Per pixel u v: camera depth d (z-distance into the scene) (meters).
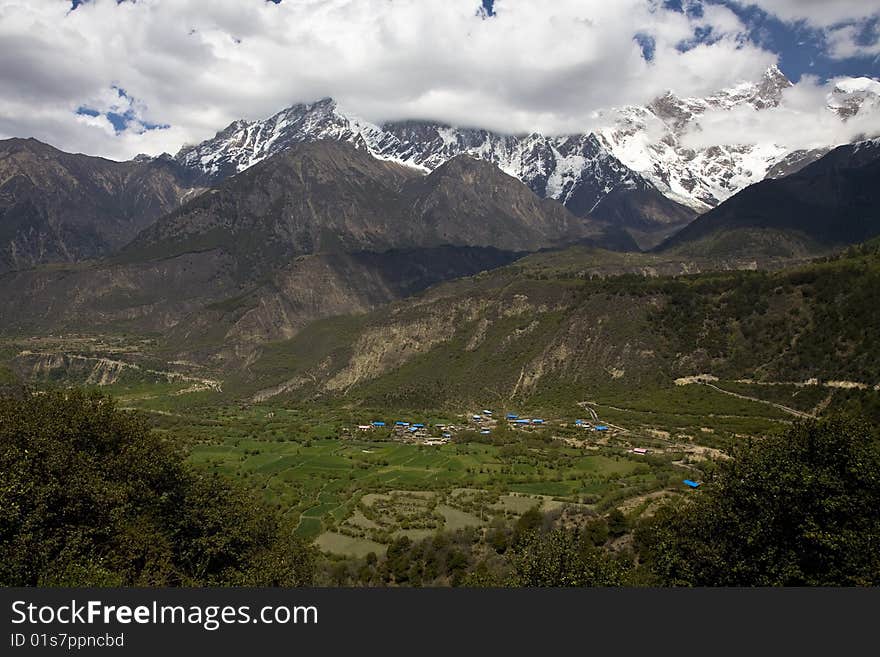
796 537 43.94
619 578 47.53
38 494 47.50
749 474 47.34
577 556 49.81
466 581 53.66
